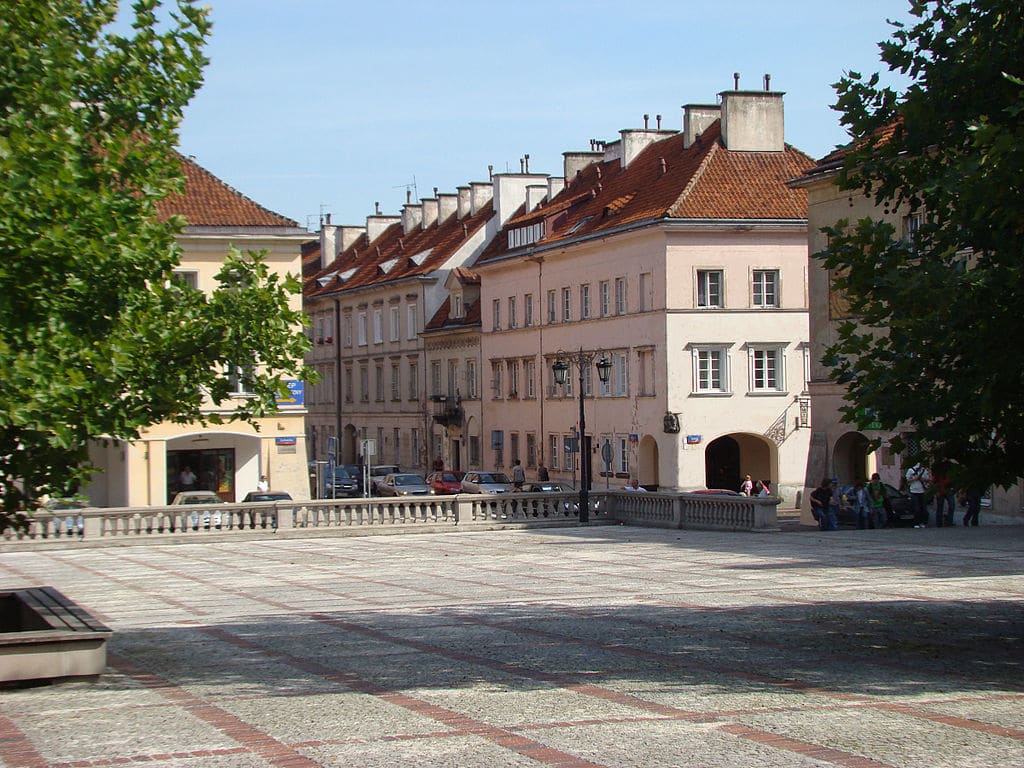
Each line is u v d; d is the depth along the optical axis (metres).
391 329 90.94
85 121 16.80
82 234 15.56
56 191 15.10
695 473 59.62
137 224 16.28
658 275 60.00
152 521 39.88
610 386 64.62
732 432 60.12
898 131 17.22
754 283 60.38
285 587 27.55
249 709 13.88
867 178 17.62
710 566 29.83
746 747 11.56
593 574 28.78
